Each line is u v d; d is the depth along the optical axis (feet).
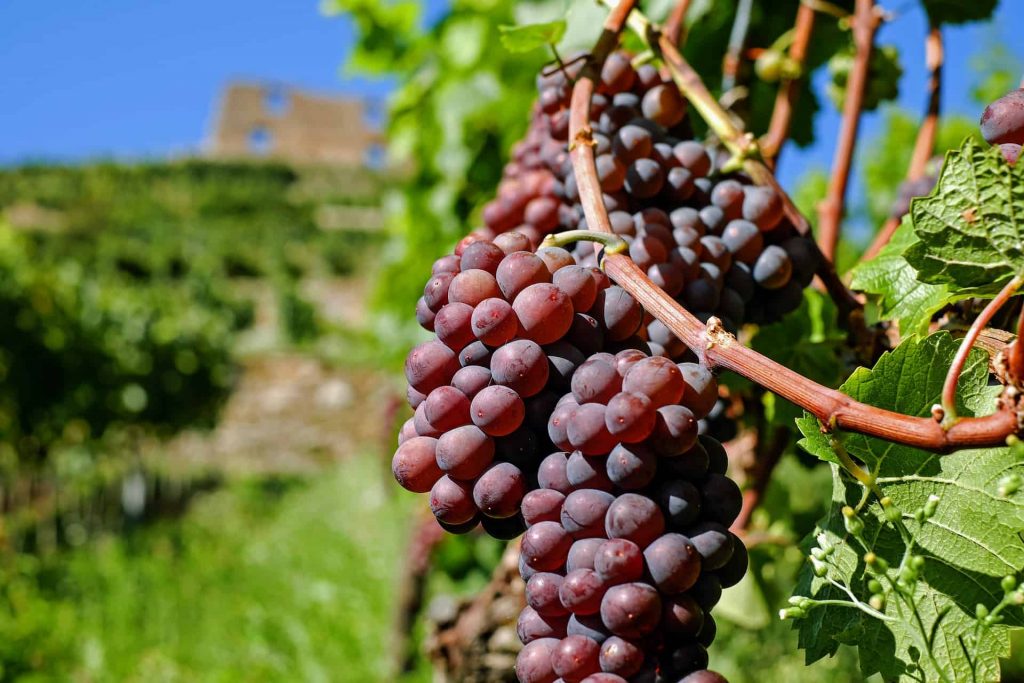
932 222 1.08
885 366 1.09
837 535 1.14
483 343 1.11
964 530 1.10
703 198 1.40
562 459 1.09
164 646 8.37
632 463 1.03
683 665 1.02
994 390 1.09
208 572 11.08
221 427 21.18
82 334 14.83
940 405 1.03
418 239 4.85
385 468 6.48
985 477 1.09
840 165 1.86
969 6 1.90
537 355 1.08
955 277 1.10
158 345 16.55
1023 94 1.11
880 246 1.68
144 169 64.49
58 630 8.46
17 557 10.99
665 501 1.04
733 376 1.47
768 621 2.06
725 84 2.15
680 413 1.04
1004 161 1.04
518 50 1.51
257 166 66.18
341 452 20.52
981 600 1.08
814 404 1.01
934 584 1.10
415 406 1.18
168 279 41.52
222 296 32.19
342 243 52.49
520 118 3.86
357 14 5.06
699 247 1.33
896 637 1.11
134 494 15.25
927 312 1.14
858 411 0.99
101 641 8.30
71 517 14.55
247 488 16.99
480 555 4.64
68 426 14.99
